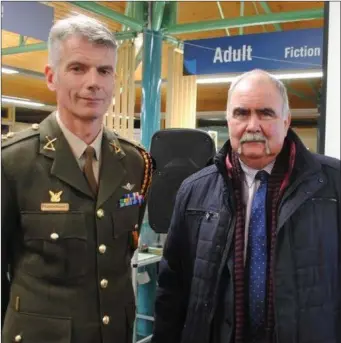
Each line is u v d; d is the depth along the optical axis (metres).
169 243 1.60
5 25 2.92
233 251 1.39
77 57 1.21
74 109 1.25
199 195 1.52
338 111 1.74
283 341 1.29
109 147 1.39
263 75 1.38
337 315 1.34
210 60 3.70
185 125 4.04
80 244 1.27
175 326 1.63
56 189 1.27
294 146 1.38
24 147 1.28
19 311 1.25
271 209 1.38
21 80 5.37
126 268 1.39
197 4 4.01
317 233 1.34
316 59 3.34
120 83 3.73
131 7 3.65
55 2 3.24
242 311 1.36
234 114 1.38
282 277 1.31
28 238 1.25
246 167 1.43
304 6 3.72
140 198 1.42
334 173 1.39
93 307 1.28
